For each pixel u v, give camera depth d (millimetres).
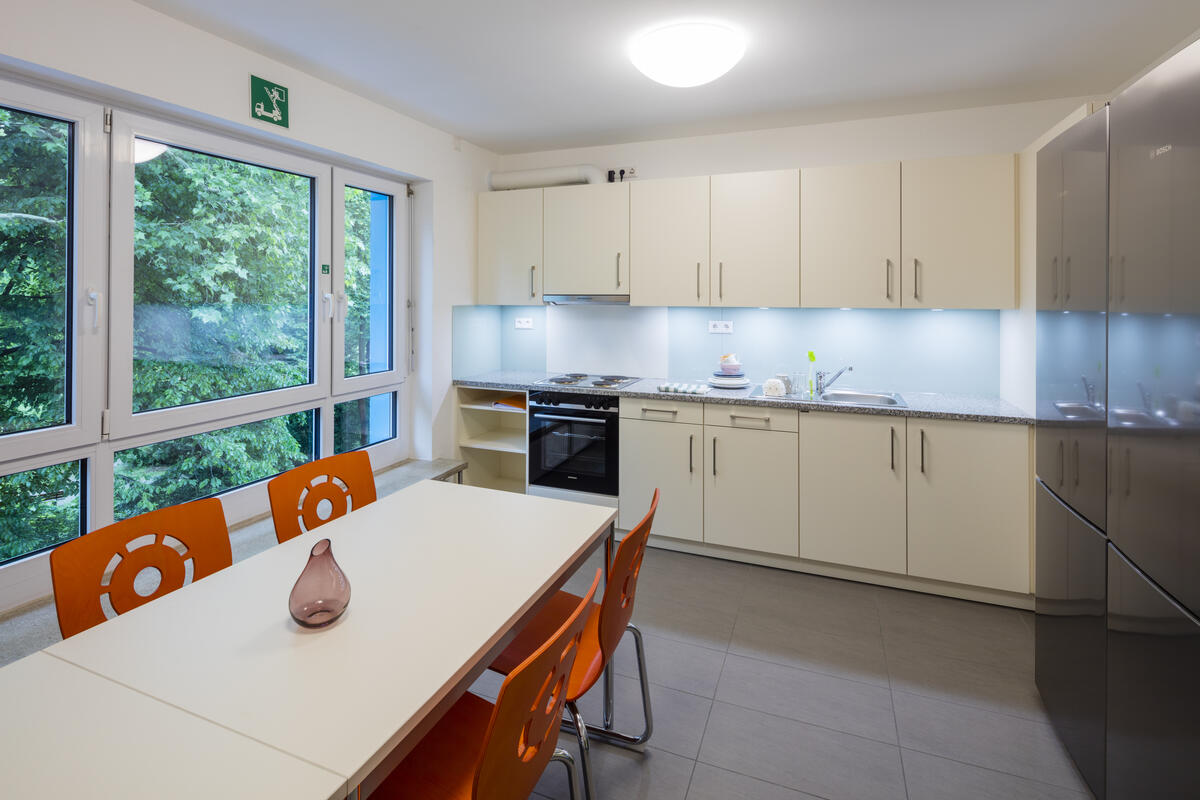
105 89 2219
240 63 2643
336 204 3359
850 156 3617
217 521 1811
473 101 3338
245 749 970
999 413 2963
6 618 2115
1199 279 1209
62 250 2230
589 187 3939
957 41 2570
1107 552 1648
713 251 3631
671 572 3418
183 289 2668
